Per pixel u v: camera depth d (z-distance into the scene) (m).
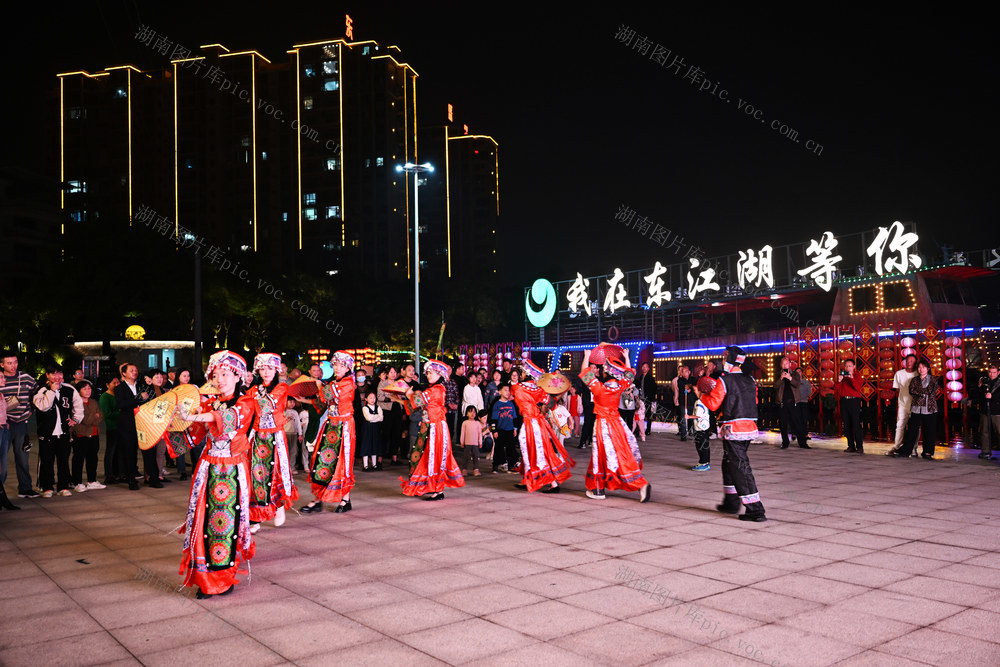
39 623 4.80
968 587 5.26
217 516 5.36
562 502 9.08
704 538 6.95
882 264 22.81
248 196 89.94
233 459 5.50
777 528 7.34
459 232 114.19
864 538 6.83
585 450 15.33
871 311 23.20
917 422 12.83
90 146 90.31
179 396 5.41
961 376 15.44
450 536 7.20
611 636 4.42
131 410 10.55
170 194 90.31
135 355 46.66
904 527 7.26
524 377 10.17
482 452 15.36
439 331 53.53
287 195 90.94
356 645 4.34
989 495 9.02
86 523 8.15
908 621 4.59
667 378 30.92
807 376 18.30
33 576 5.96
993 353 18.16
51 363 37.97
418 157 108.44
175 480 11.55
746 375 7.94
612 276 32.84
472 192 115.19
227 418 5.46
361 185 91.50
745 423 7.79
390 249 91.94
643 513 8.28
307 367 43.47
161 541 7.25
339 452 8.44
